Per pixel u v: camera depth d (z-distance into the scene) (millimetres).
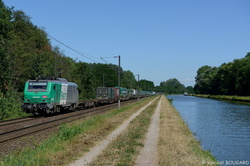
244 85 101625
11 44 36469
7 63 32125
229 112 45562
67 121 22047
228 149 17547
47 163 9328
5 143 13102
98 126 17859
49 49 61031
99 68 100562
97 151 11508
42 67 39719
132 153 11180
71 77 56156
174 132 17938
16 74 38000
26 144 12898
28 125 19422
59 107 28766
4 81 32125
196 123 31031
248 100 81375
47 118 24156
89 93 59531
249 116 39000
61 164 9336
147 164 9656
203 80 154250
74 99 33344
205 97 139000
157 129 18844
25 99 25438
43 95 25219
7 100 26953
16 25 57094
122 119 23766
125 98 74750
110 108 40625
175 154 11188
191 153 11922
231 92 116125
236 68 107938
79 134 14812
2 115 24250
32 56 40344
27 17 63531
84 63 59906
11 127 18375
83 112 31844
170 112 35562
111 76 99000
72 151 11141
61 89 28453
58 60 53938
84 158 10273
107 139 14328
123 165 9258
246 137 22016
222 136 22406
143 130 17812
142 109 38719
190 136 17266
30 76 38844
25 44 46844
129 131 17031
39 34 60906
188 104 70438
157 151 11781
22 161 9164
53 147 11375
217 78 130000
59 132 14148
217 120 34031
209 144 19109
